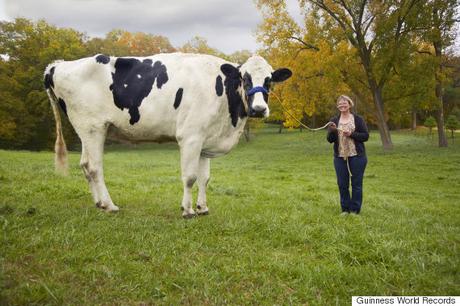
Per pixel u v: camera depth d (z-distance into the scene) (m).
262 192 8.96
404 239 4.94
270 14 26.83
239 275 3.78
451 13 23.69
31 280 3.47
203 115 5.74
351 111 6.60
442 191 10.49
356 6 24.48
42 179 8.73
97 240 4.58
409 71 23.84
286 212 6.49
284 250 4.64
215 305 3.24
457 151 23.22
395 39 24.14
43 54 36.00
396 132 51.25
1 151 19.19
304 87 26.44
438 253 4.47
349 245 4.67
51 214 5.49
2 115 33.78
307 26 25.84
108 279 3.58
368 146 29.75
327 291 3.52
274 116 31.03
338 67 23.98
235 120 6.10
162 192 8.27
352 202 6.68
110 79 5.96
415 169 15.59
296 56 26.88
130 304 3.21
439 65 24.88
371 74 25.19
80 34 43.44
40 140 38.78
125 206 6.60
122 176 10.84
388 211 7.18
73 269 3.76
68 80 6.05
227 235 5.09
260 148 36.03
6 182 8.02
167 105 5.80
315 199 8.33
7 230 4.70
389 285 3.66
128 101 5.92
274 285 3.61
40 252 4.12
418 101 24.72
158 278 3.64
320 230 5.30
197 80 5.74
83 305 3.13
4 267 3.69
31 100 36.12
